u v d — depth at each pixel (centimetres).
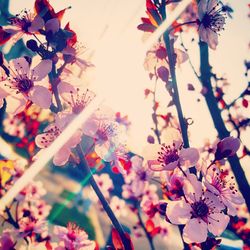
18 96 16
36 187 35
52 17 15
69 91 16
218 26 18
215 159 15
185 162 15
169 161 16
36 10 15
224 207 15
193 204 15
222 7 18
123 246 15
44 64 15
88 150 16
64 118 15
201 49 23
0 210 25
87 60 16
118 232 15
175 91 17
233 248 27
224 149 15
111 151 16
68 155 15
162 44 18
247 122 27
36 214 32
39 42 15
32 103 16
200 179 16
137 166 20
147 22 17
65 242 18
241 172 22
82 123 15
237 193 16
